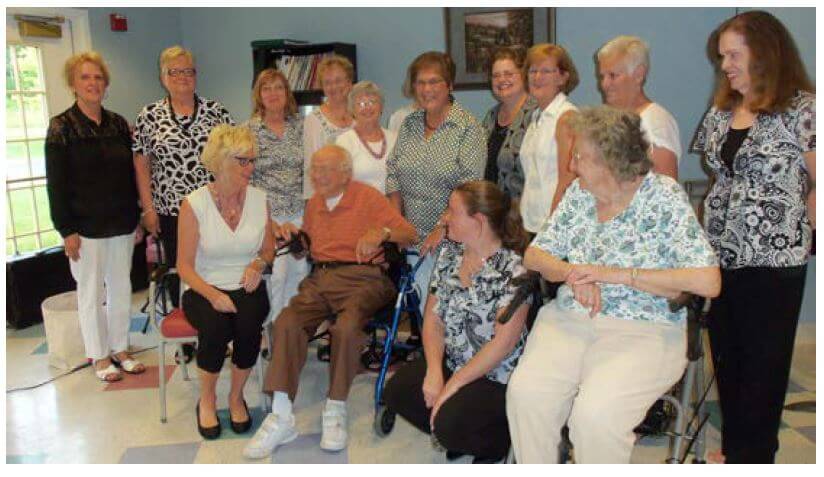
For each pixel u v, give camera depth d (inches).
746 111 74.7
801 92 70.9
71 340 134.6
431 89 112.1
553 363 73.7
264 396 114.0
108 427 110.1
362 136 127.0
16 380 129.3
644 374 69.7
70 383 127.6
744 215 74.3
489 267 84.1
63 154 118.0
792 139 70.7
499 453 88.5
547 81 100.0
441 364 88.4
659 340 72.3
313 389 123.3
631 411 68.2
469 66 182.9
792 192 72.0
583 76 172.7
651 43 165.9
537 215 100.7
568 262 77.1
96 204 122.3
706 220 80.4
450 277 87.5
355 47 194.2
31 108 170.2
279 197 130.6
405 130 120.5
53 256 165.9
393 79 192.9
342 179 109.0
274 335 102.8
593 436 67.6
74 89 120.7
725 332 80.5
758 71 70.7
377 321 110.1
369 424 109.3
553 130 97.5
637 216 72.7
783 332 75.4
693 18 162.6
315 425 109.8
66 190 119.7
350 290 106.5
